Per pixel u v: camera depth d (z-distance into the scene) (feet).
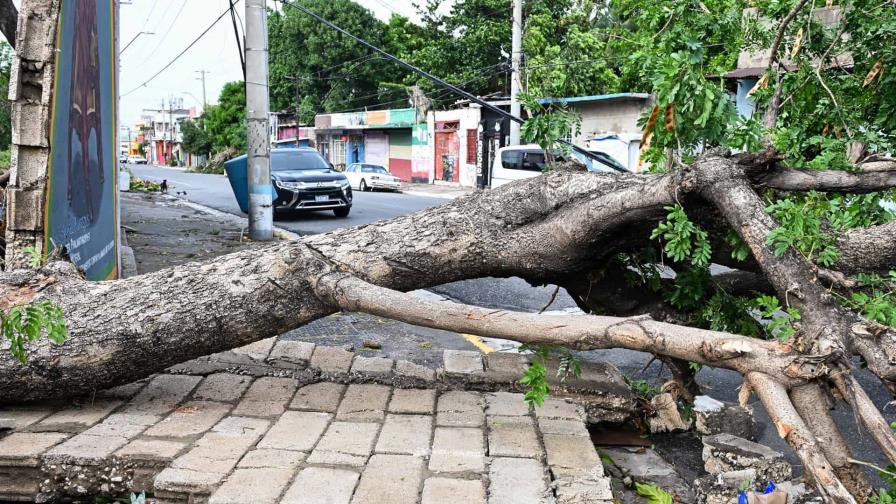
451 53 105.29
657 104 13.42
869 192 12.62
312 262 13.61
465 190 101.45
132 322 13.16
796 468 13.70
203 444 11.84
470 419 13.34
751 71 42.96
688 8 18.42
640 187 12.04
